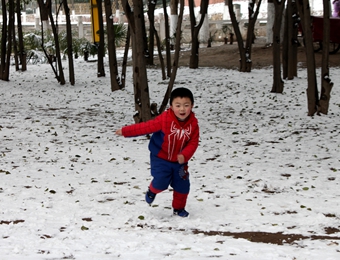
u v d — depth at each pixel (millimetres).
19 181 7168
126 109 15078
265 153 9266
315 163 8352
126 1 10922
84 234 4688
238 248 4246
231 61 25938
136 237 4602
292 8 19094
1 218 5281
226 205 5902
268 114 13648
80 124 12656
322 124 12055
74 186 6898
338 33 24359
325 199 6133
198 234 4770
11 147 9883
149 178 7441
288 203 5941
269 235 4746
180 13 10852
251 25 22078
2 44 21078
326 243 4418
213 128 12016
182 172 5289
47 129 11922
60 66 20203
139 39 10930
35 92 18406
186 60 27578
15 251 4098
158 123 5148
